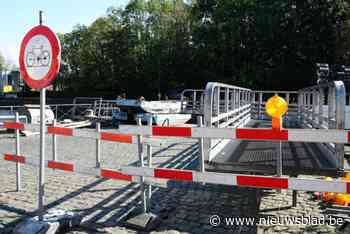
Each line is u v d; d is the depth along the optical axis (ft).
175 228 16.17
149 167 16.03
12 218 17.08
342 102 15.70
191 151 36.14
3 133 55.11
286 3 123.85
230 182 14.43
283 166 15.75
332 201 19.33
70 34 182.09
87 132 18.24
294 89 125.70
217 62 132.05
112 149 39.91
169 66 150.41
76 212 17.89
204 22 142.82
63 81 183.32
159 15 157.89
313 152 20.04
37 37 15.10
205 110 16.74
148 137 16.75
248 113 42.52
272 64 129.29
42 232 14.73
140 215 16.42
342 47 114.42
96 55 169.99
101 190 21.86
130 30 161.27
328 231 15.75
